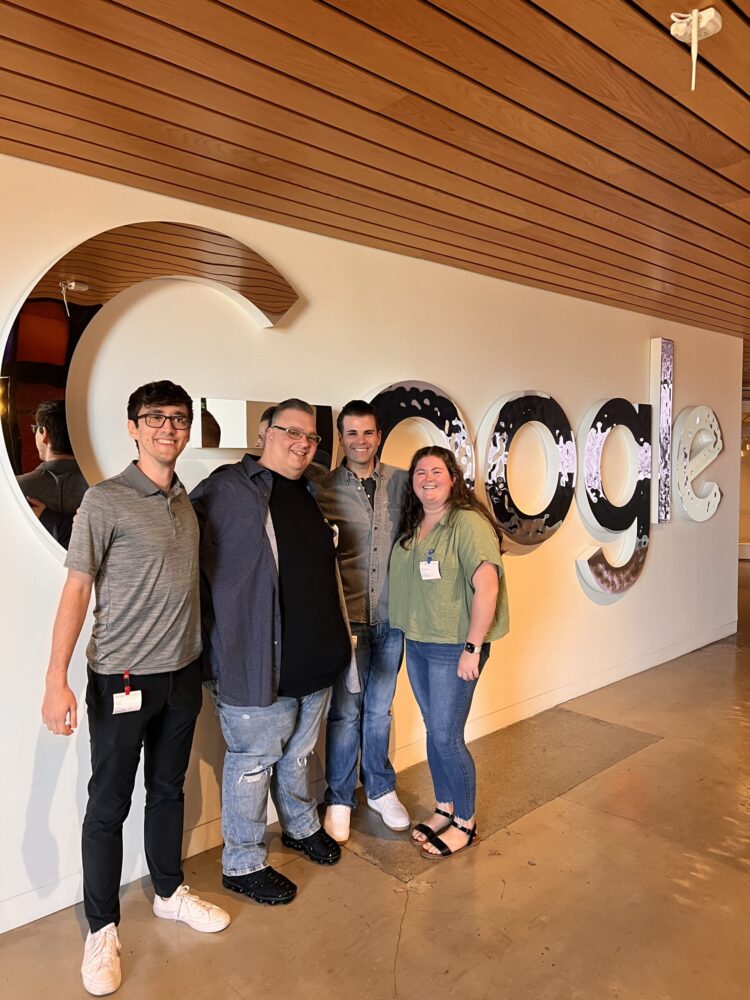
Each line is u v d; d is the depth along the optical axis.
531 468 3.94
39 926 2.21
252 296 2.60
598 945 2.07
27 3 1.42
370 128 1.99
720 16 1.52
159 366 2.43
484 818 2.82
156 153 2.11
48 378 2.14
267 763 2.31
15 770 2.20
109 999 1.90
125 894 2.36
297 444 2.29
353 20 1.51
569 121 1.98
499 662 3.75
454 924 2.17
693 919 2.18
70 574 1.87
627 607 4.68
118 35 1.54
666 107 1.92
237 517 2.20
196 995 1.91
